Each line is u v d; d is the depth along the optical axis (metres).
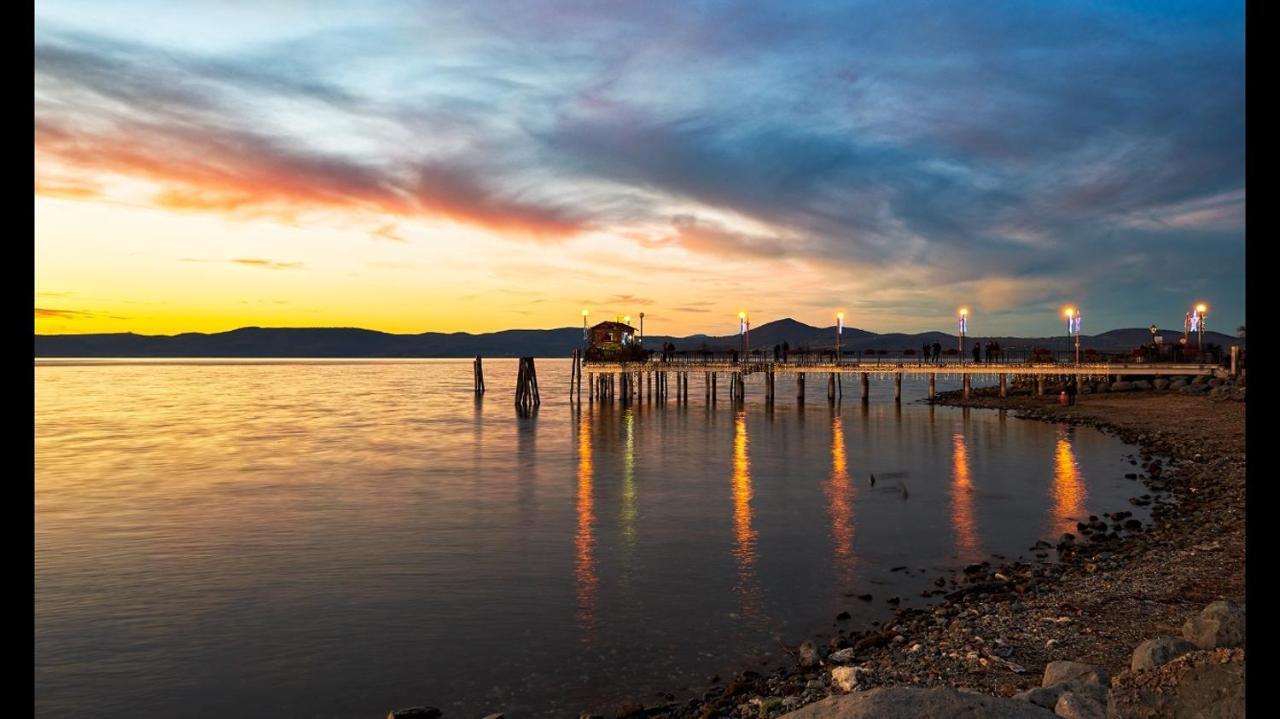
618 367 83.69
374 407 88.38
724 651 15.42
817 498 31.36
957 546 23.19
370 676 14.77
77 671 15.19
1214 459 36.12
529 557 22.88
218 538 25.55
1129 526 24.39
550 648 15.88
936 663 12.73
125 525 27.61
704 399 94.81
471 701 13.62
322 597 19.38
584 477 37.56
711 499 31.53
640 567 21.66
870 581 19.89
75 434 59.03
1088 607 15.37
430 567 21.92
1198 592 16.00
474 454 46.50
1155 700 6.62
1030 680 11.62
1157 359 74.81
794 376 162.75
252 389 134.50
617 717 12.55
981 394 89.31
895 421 62.34
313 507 30.62
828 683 12.56
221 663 15.44
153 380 176.88
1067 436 49.47
